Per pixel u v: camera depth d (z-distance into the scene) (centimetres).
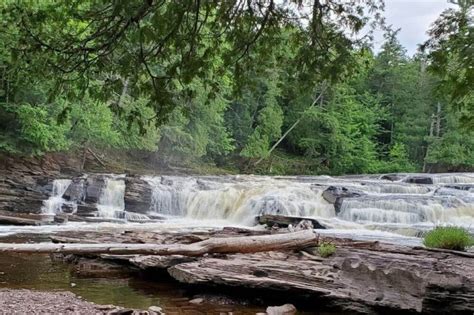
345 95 5044
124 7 618
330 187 2373
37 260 1114
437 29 711
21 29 679
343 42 776
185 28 731
